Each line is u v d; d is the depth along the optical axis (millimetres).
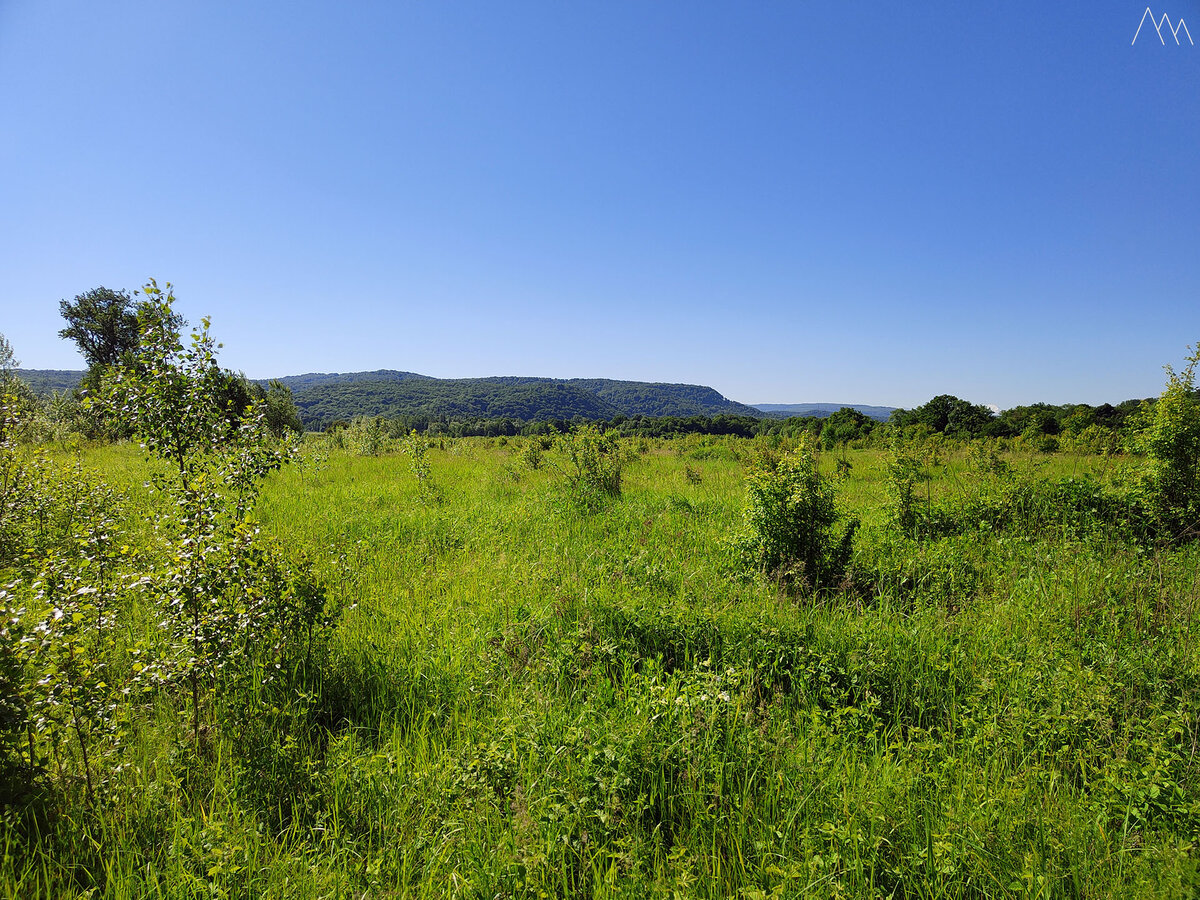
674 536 8289
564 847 2574
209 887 2393
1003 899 2391
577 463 12195
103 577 4145
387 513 10039
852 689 4059
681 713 3451
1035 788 3051
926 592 6098
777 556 6383
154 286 4402
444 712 3910
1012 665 4188
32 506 6645
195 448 4520
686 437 34219
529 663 4316
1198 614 5016
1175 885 2314
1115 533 7727
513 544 7961
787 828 2764
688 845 2701
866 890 2438
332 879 2568
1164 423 7762
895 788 2979
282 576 4074
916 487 10062
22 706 2744
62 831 2779
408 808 2994
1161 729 3395
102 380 4371
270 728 3496
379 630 5086
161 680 3393
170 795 3047
